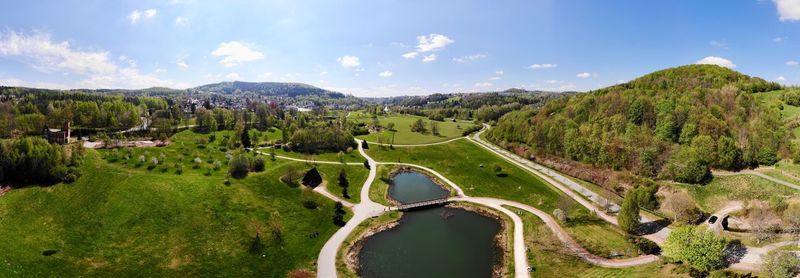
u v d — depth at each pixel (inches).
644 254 3053.6
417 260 3139.8
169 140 5930.1
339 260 3080.7
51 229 3036.4
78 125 6427.2
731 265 2674.7
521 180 5260.8
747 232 3270.2
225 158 5260.8
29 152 3703.3
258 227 3410.4
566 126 6230.3
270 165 5118.1
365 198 4532.5
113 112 6993.1
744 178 4315.9
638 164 5034.5
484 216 4151.1
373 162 6146.7
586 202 4443.9
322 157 6136.8
